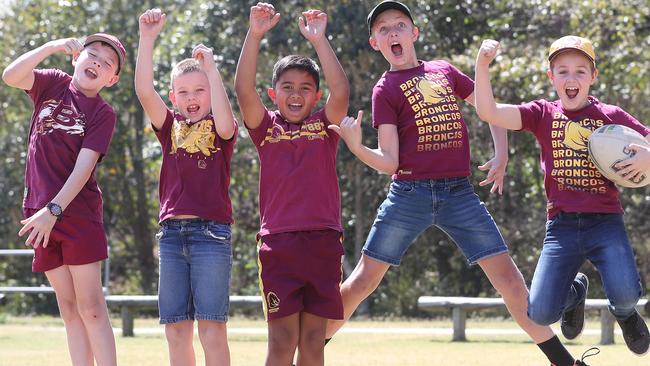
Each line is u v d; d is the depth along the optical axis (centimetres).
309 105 675
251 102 668
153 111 688
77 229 682
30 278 2875
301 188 650
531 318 675
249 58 671
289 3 2420
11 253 1612
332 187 664
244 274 2711
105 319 691
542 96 2086
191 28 2631
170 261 675
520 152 2361
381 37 713
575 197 660
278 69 675
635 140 641
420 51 2400
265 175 665
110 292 3006
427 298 1429
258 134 672
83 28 2830
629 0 2088
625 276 642
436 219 708
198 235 670
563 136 661
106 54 705
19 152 2823
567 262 661
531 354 1113
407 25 716
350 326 1775
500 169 735
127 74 2827
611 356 1062
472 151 2267
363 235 2544
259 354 1104
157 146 2923
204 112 694
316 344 654
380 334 1508
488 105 656
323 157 661
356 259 2506
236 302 1545
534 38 2338
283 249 641
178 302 671
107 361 684
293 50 2403
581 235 657
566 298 667
